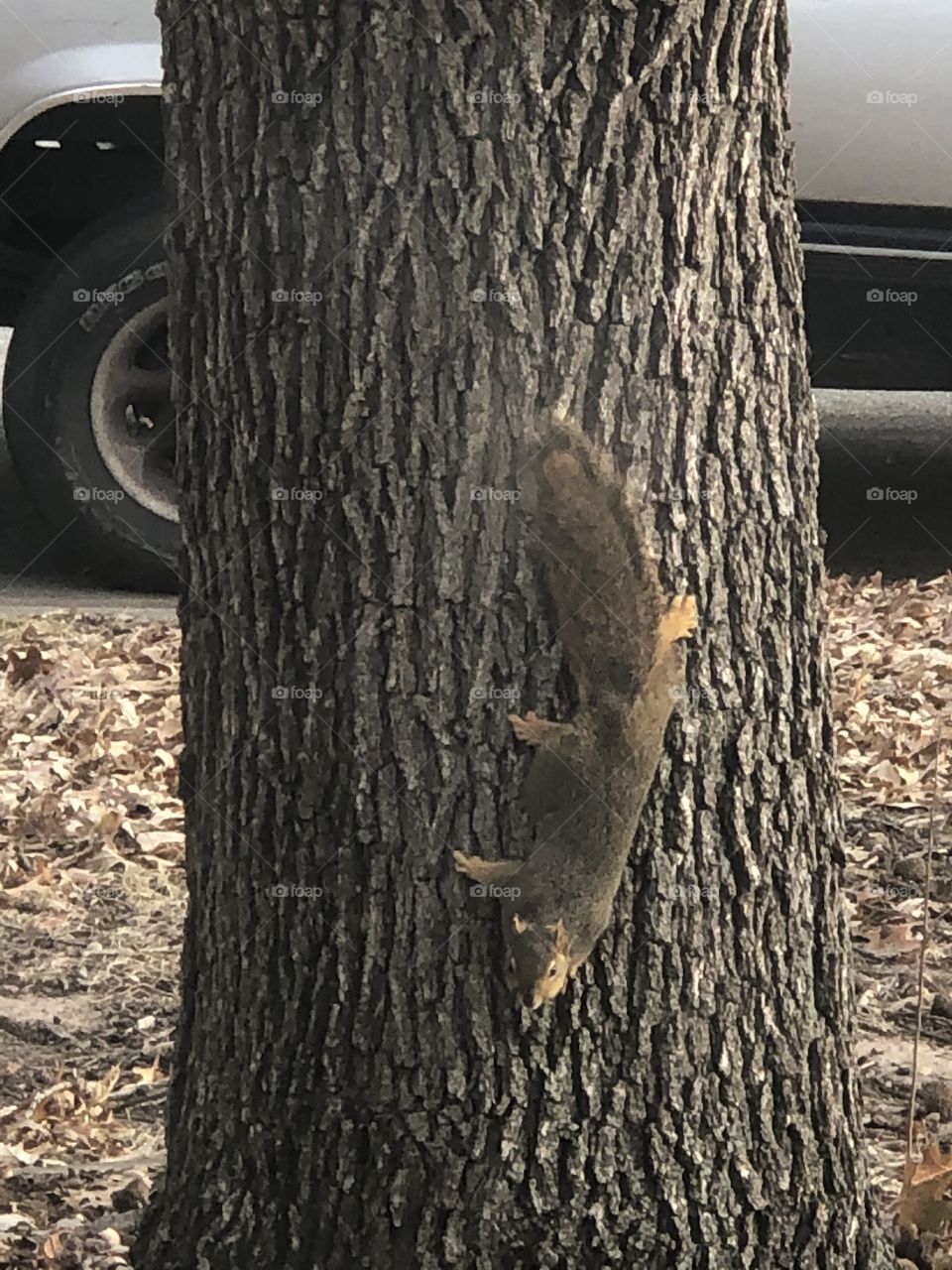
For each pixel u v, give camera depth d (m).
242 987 1.96
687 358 1.86
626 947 1.91
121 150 4.74
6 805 3.81
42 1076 2.77
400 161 1.78
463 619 1.84
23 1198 2.42
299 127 1.79
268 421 1.85
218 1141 2.00
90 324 4.89
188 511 1.93
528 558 1.83
